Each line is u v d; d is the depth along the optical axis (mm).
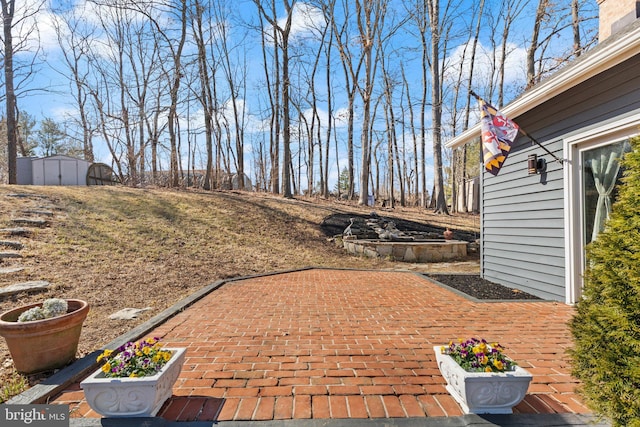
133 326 3924
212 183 20719
